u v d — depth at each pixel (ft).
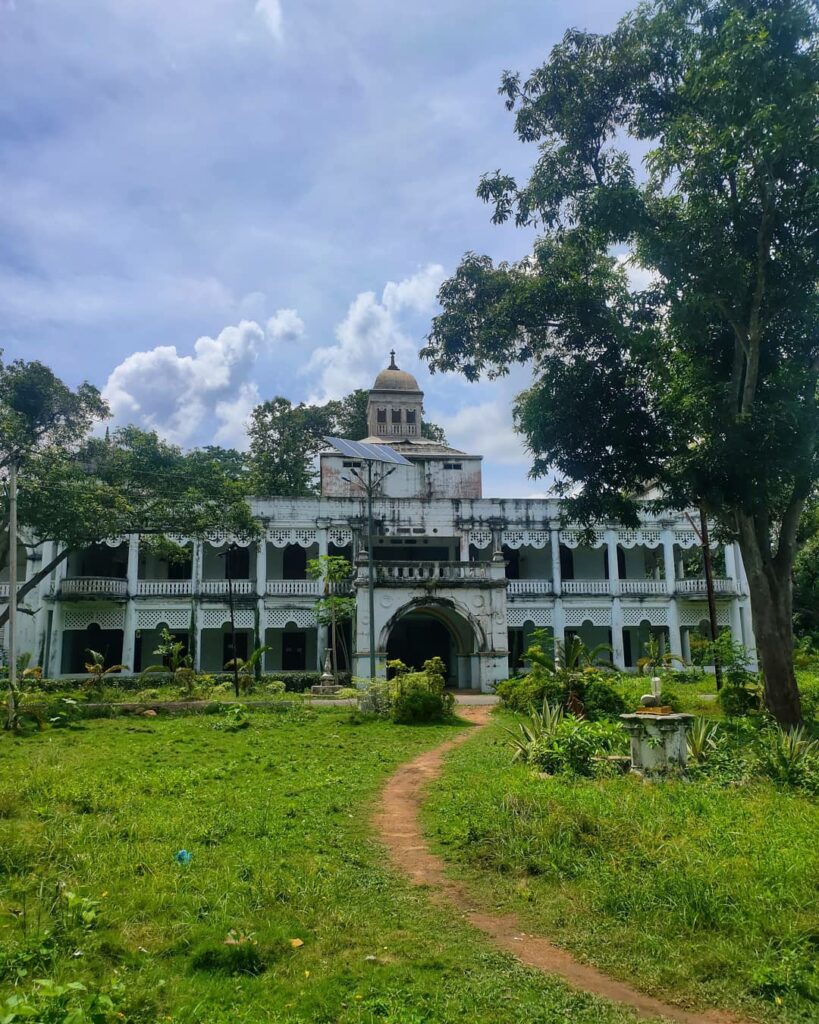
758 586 47.06
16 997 12.16
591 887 19.49
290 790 32.09
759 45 34.32
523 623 109.70
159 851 21.93
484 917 18.63
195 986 14.29
